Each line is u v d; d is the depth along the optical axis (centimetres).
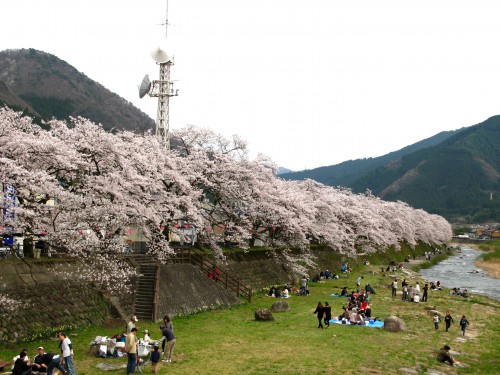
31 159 2158
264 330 2545
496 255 9900
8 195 1980
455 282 6047
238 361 1889
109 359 1792
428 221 12250
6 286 1911
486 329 2977
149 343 1908
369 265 7206
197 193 3328
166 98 5291
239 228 3844
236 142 4081
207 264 3541
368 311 3028
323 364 1916
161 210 2920
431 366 2044
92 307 2355
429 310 3475
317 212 5278
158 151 3162
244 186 3934
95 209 2242
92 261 2494
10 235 1978
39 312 2031
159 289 2747
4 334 1817
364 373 1844
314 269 5494
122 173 2548
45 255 2395
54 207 2128
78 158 2266
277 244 4634
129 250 3086
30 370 1412
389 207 9344
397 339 2517
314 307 3375
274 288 4006
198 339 2250
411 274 6391
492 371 2038
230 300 3309
